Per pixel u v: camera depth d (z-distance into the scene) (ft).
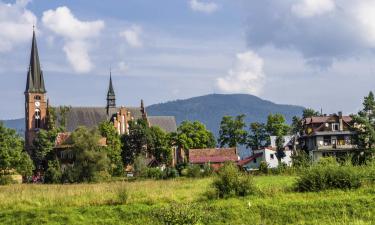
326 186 193.67
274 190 196.44
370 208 161.07
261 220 159.84
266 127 623.36
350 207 163.53
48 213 184.14
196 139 612.70
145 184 280.72
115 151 552.00
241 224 155.53
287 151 501.56
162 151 597.93
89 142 446.60
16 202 208.03
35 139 580.30
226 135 633.20
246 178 197.67
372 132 391.45
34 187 294.25
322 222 151.74
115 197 203.41
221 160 553.23
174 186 259.39
